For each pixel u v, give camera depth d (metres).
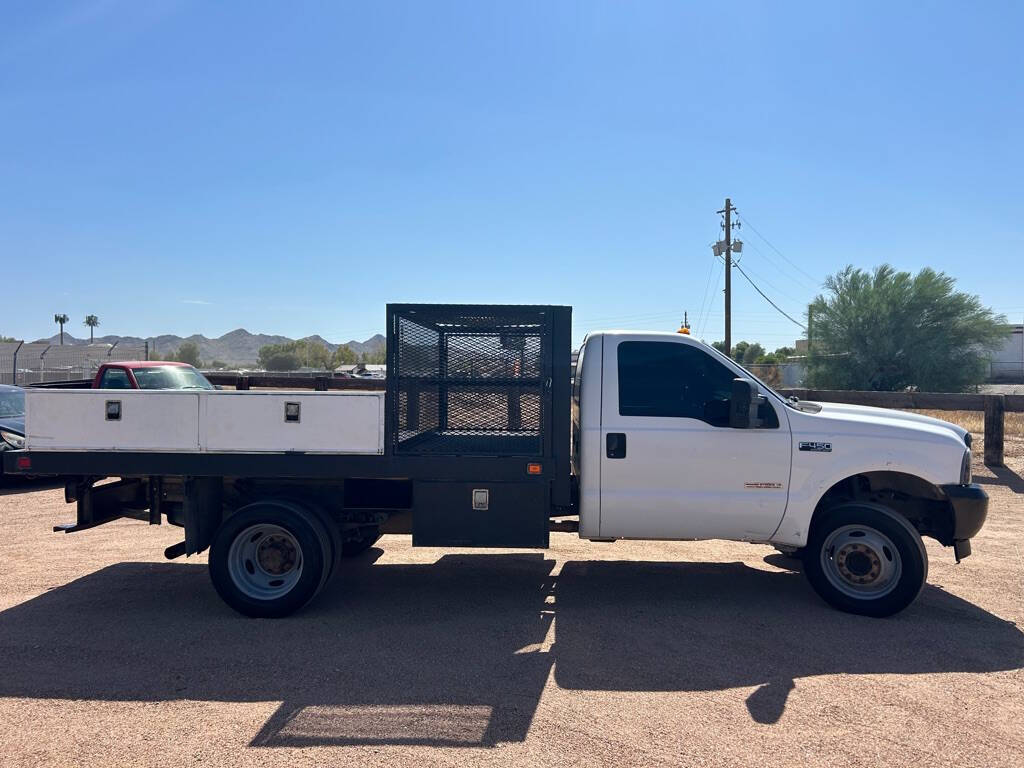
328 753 3.68
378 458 5.82
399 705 4.21
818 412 6.17
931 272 31.22
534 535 5.82
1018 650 5.09
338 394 5.83
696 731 3.91
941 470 5.83
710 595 6.36
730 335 38.53
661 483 5.92
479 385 5.82
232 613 5.88
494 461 5.80
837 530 5.86
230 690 4.41
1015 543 8.06
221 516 6.39
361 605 6.09
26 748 3.73
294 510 5.80
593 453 5.93
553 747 3.74
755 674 4.67
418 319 5.79
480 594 6.40
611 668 4.76
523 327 5.83
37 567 7.24
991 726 3.98
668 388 6.04
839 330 32.06
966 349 30.98
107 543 8.24
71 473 5.99
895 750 3.72
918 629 5.50
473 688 4.45
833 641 5.25
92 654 4.99
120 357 30.06
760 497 5.88
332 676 4.62
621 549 8.01
